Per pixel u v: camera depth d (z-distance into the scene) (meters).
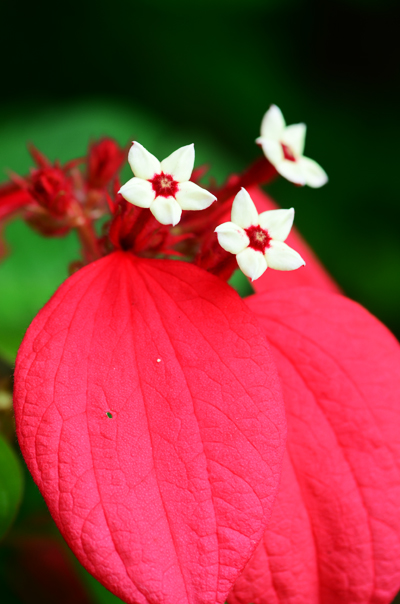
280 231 0.25
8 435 0.31
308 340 0.26
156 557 0.22
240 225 0.25
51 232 0.31
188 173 0.25
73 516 0.22
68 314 0.23
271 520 0.25
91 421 0.22
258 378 0.23
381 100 0.59
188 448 0.22
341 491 0.25
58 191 0.30
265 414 0.23
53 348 0.23
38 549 0.31
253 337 0.24
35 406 0.22
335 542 0.25
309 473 0.25
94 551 0.22
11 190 0.32
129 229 0.26
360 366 0.26
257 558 0.24
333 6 0.58
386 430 0.25
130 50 0.58
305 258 0.34
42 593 0.31
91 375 0.23
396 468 0.25
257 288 0.30
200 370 0.23
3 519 0.26
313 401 0.25
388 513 0.25
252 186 0.29
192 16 0.58
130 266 0.25
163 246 0.27
